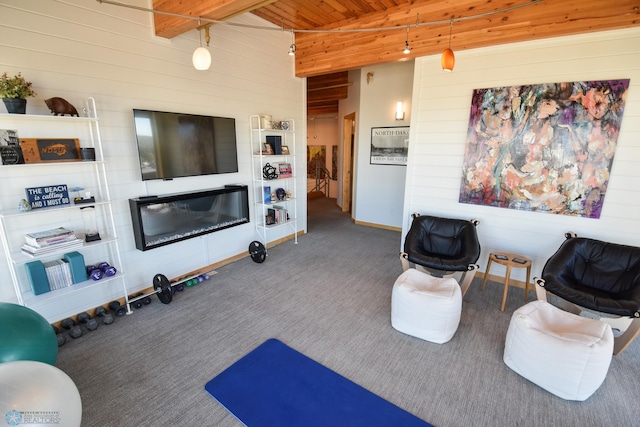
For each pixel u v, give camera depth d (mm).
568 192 3074
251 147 4195
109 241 2646
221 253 4039
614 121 2787
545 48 2998
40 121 2371
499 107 3258
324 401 1926
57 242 2361
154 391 1997
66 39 2447
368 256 4445
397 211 5727
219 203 3764
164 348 2418
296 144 5000
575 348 1870
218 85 3658
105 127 2750
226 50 3693
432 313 2416
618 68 2748
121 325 2721
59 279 2475
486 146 3395
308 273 3844
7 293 2354
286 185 4926
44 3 2311
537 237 3309
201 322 2775
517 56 3131
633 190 2816
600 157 2889
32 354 1762
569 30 2748
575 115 2930
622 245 2648
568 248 2783
